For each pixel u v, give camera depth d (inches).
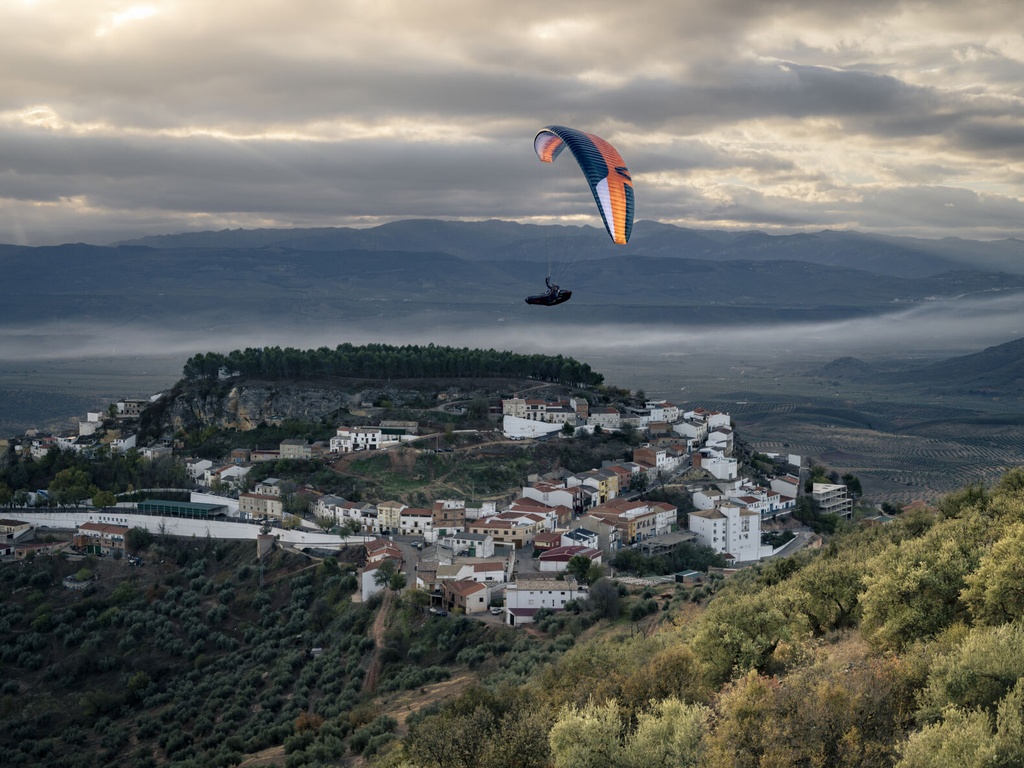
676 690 3321.9
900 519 6141.7
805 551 6702.8
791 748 2488.9
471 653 6210.6
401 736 4790.8
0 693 7431.1
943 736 2237.9
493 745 3169.3
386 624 7170.3
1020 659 2512.3
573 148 4343.0
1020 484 5388.8
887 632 3280.0
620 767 2714.1
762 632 3513.8
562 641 5895.7
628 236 4229.8
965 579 3213.6
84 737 6766.7
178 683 7313.0
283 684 6727.4
